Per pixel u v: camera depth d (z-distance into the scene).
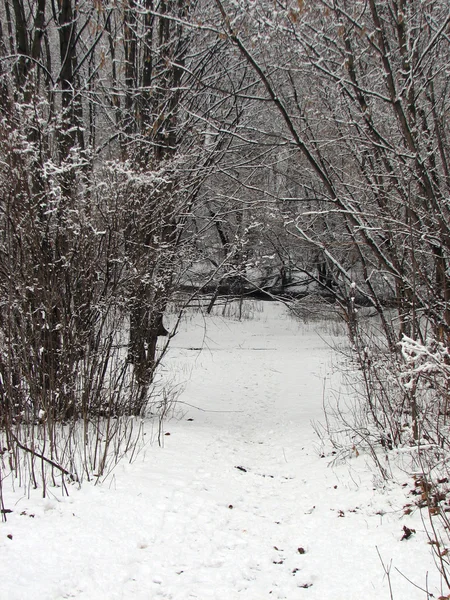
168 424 7.82
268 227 9.95
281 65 6.72
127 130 9.69
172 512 4.36
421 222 6.11
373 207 6.88
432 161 6.73
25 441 4.82
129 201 6.61
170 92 9.23
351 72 6.22
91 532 3.88
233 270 8.86
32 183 6.20
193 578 3.46
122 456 5.62
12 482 4.51
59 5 8.62
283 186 9.79
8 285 5.64
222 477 5.55
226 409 10.04
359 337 6.54
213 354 16.66
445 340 5.54
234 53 8.20
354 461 5.96
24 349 5.51
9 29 8.84
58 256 6.26
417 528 3.96
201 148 9.30
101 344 6.71
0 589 3.10
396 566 3.53
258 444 7.45
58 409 5.91
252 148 10.29
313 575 3.54
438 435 4.88
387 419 6.17
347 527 4.25
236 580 3.48
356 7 6.21
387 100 5.77
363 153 7.15
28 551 3.54
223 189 11.22
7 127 5.79
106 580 3.34
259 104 10.20
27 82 6.36
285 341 19.80
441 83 7.20
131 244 6.80
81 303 6.21
